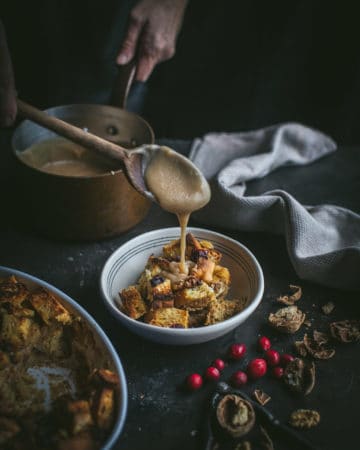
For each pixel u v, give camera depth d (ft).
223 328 1.51
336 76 3.26
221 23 3.12
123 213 1.89
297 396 1.52
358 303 1.82
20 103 1.63
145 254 1.84
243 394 1.47
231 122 3.53
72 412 1.31
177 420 1.45
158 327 1.49
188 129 3.58
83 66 2.81
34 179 1.78
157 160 1.67
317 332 1.70
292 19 3.06
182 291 1.63
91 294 1.80
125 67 2.08
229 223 2.07
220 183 2.05
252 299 1.63
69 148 2.08
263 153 2.40
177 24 2.25
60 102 2.93
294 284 1.88
